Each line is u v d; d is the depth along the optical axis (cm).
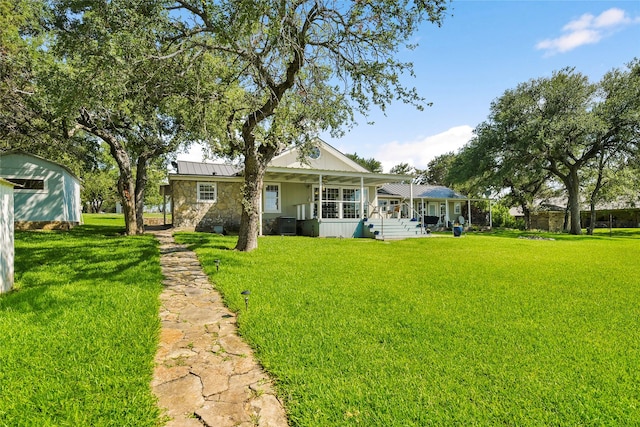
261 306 434
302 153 1058
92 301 424
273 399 239
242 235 906
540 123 2042
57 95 629
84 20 589
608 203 3088
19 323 344
